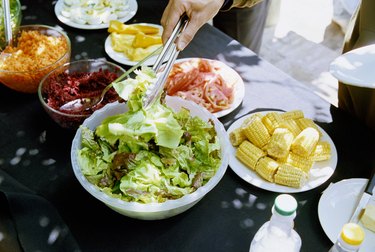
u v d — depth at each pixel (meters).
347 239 0.60
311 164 0.94
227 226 0.86
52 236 0.82
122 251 0.82
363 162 0.97
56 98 1.03
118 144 0.85
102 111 0.92
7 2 1.09
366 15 1.12
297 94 1.15
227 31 1.74
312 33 2.46
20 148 1.01
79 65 1.10
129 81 0.85
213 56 1.28
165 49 0.94
